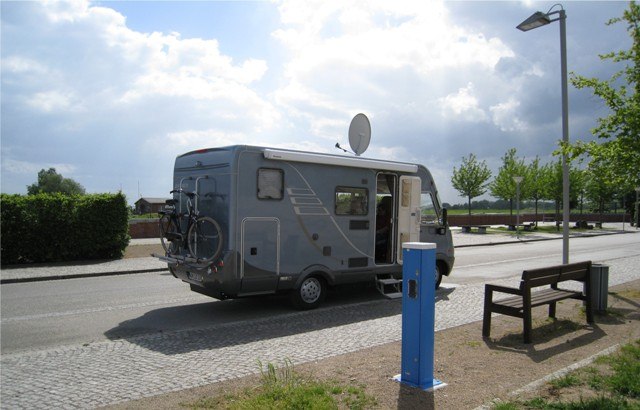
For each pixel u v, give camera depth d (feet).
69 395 15.38
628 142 24.50
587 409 13.14
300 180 28.40
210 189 27.17
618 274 42.27
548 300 22.57
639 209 154.40
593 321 24.38
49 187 237.45
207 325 25.21
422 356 15.43
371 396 14.64
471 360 18.37
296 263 28.22
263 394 14.42
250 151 26.40
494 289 21.76
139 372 17.57
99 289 36.27
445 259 36.24
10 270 44.06
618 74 25.96
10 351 20.63
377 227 35.47
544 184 123.03
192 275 27.99
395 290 34.27
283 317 27.04
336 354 19.65
